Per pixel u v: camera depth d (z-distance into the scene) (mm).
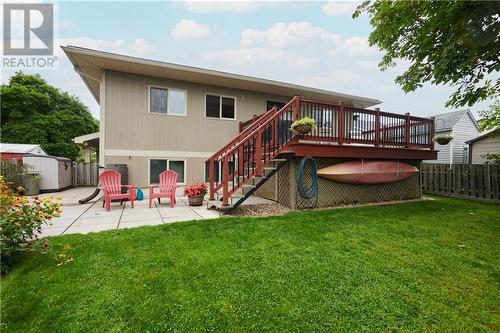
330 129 6004
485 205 6680
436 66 4281
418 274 2600
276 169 5457
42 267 2488
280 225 4070
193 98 8992
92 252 2848
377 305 2066
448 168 8578
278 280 2379
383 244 3420
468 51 4012
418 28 4715
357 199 6641
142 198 6672
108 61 7195
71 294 2074
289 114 5988
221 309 1949
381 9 4719
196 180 9047
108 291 2123
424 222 4594
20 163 7457
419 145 7465
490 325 1882
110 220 4332
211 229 3791
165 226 3863
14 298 2016
